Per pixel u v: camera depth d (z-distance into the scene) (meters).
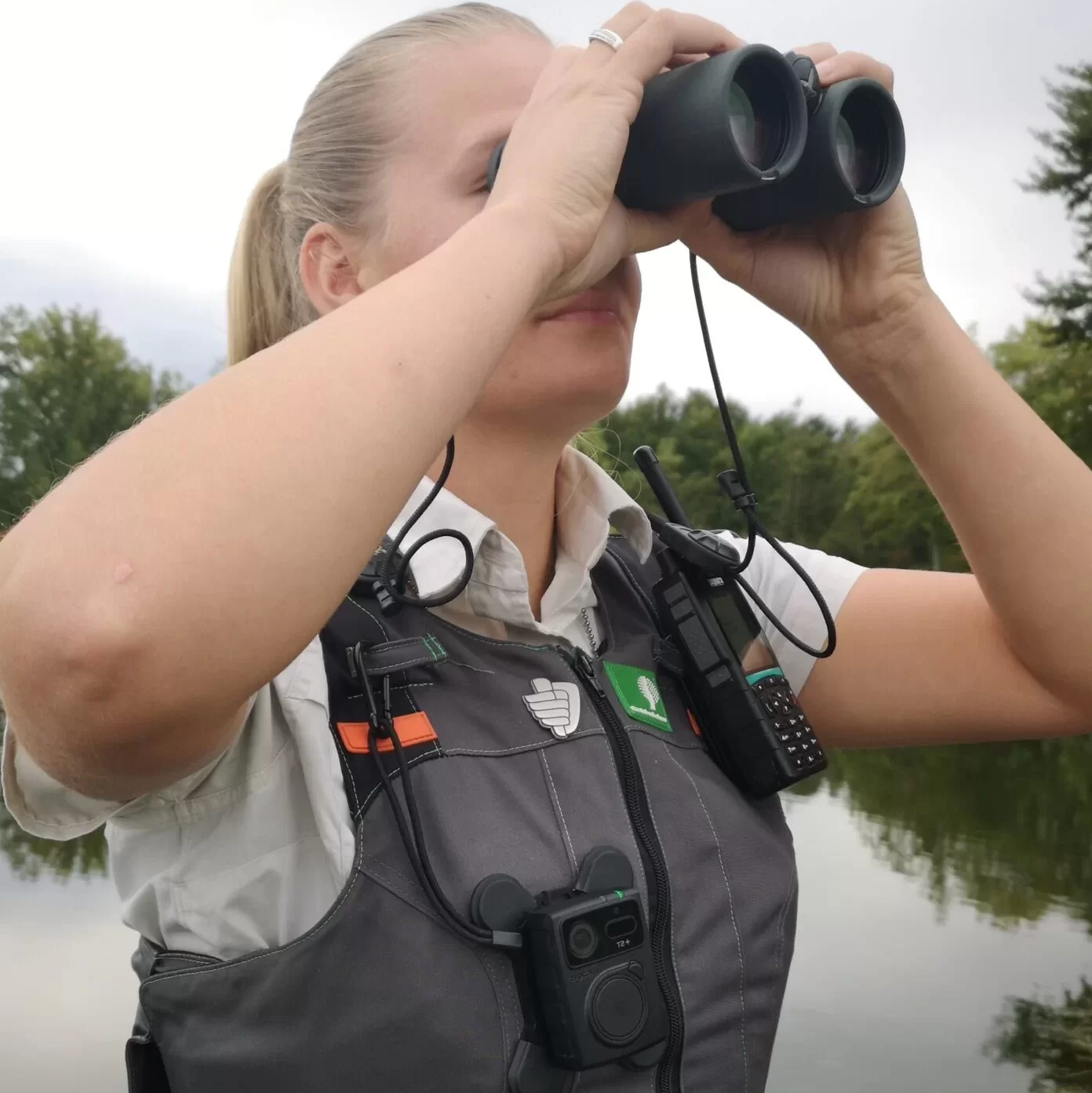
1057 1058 3.85
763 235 1.23
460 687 1.02
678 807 1.07
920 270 1.23
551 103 0.91
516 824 0.97
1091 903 5.86
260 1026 0.89
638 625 1.23
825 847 7.18
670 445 38.09
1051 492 1.21
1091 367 24.92
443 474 0.99
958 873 6.51
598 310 1.08
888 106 1.07
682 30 0.94
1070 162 24.81
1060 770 10.16
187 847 0.94
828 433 41.38
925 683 1.35
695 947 1.02
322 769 0.91
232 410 0.71
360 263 1.20
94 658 0.66
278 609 0.69
